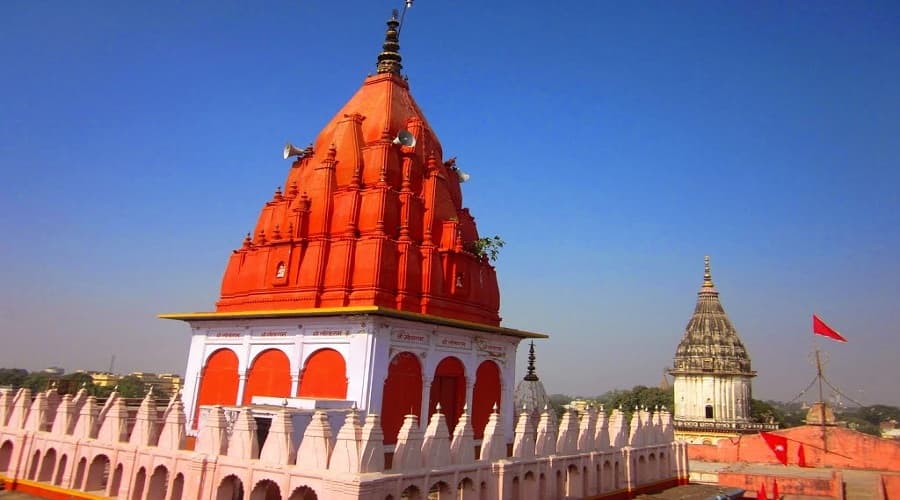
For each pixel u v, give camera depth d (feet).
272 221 107.45
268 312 90.38
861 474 155.33
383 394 83.10
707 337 247.50
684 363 247.09
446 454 65.67
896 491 130.41
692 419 240.73
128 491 68.23
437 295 95.81
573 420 90.27
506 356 108.06
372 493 53.98
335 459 56.18
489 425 74.59
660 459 113.29
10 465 83.05
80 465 75.41
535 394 144.66
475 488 68.28
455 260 100.94
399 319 85.30
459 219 114.01
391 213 96.07
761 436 181.16
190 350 104.32
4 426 86.89
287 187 116.47
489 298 109.29
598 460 93.40
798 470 162.20
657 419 117.39
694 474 145.69
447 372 94.68
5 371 428.56
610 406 340.39
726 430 229.66
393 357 85.15
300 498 57.16
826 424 171.94
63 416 80.23
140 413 72.33
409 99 118.21
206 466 62.54
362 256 90.53
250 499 58.85
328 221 97.81
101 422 79.15
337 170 103.35
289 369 89.81
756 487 136.46
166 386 329.31
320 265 92.94
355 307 81.20
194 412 99.76
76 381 134.41
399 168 102.99
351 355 83.05
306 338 88.89
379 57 121.80
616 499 96.63
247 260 105.91
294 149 116.47
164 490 67.77
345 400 80.28
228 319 98.22
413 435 61.87
